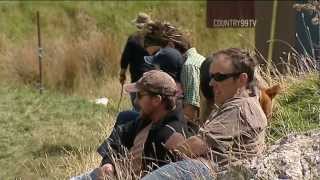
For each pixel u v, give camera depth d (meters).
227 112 16.28
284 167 15.24
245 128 16.12
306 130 19.70
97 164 24.80
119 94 43.62
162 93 17.89
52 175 26.42
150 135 18.05
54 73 47.62
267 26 36.84
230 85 16.52
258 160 15.58
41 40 52.91
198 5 65.44
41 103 39.38
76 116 36.66
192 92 23.94
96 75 48.69
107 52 49.97
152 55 25.34
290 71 28.27
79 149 27.52
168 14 64.50
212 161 16.22
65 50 49.38
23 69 47.28
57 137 32.19
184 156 16.72
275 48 35.97
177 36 24.92
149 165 18.00
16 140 32.31
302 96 24.20
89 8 63.50
